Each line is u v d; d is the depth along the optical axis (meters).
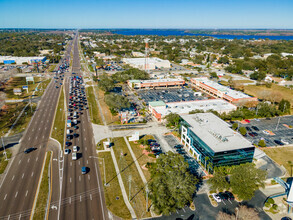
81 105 160.88
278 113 149.12
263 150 107.06
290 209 70.12
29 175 83.25
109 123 132.00
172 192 66.56
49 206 69.25
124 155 98.50
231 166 88.31
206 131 100.31
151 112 147.62
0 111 145.12
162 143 110.31
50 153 98.12
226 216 64.75
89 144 106.94
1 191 74.75
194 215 67.75
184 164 76.69
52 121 131.62
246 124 136.75
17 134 114.81
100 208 69.19
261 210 70.56
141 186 79.62
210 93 199.25
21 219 64.25
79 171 86.50
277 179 82.75
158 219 65.88
